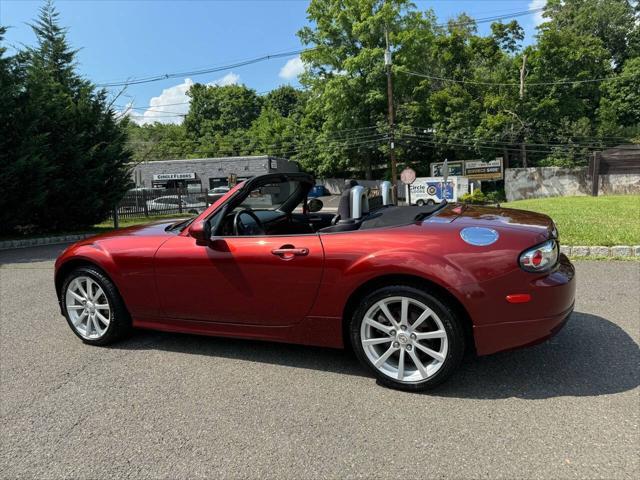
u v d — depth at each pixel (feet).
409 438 7.94
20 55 44.62
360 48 137.80
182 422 8.77
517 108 123.34
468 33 150.41
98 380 10.72
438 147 133.28
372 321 9.73
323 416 8.79
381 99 130.31
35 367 11.58
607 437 7.70
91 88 53.31
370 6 131.85
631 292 16.08
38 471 7.44
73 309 13.19
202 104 257.96
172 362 11.64
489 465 7.11
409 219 10.41
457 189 105.40
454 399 9.25
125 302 12.32
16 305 17.93
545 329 8.86
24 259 31.81
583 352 11.18
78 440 8.30
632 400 8.87
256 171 135.64
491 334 8.90
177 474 7.23
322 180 171.01
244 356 11.86
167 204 80.33
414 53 131.34
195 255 11.21
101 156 52.31
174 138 230.07
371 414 8.80
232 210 11.73
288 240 10.41
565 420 8.28
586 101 132.36
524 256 8.82
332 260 9.82
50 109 46.68
